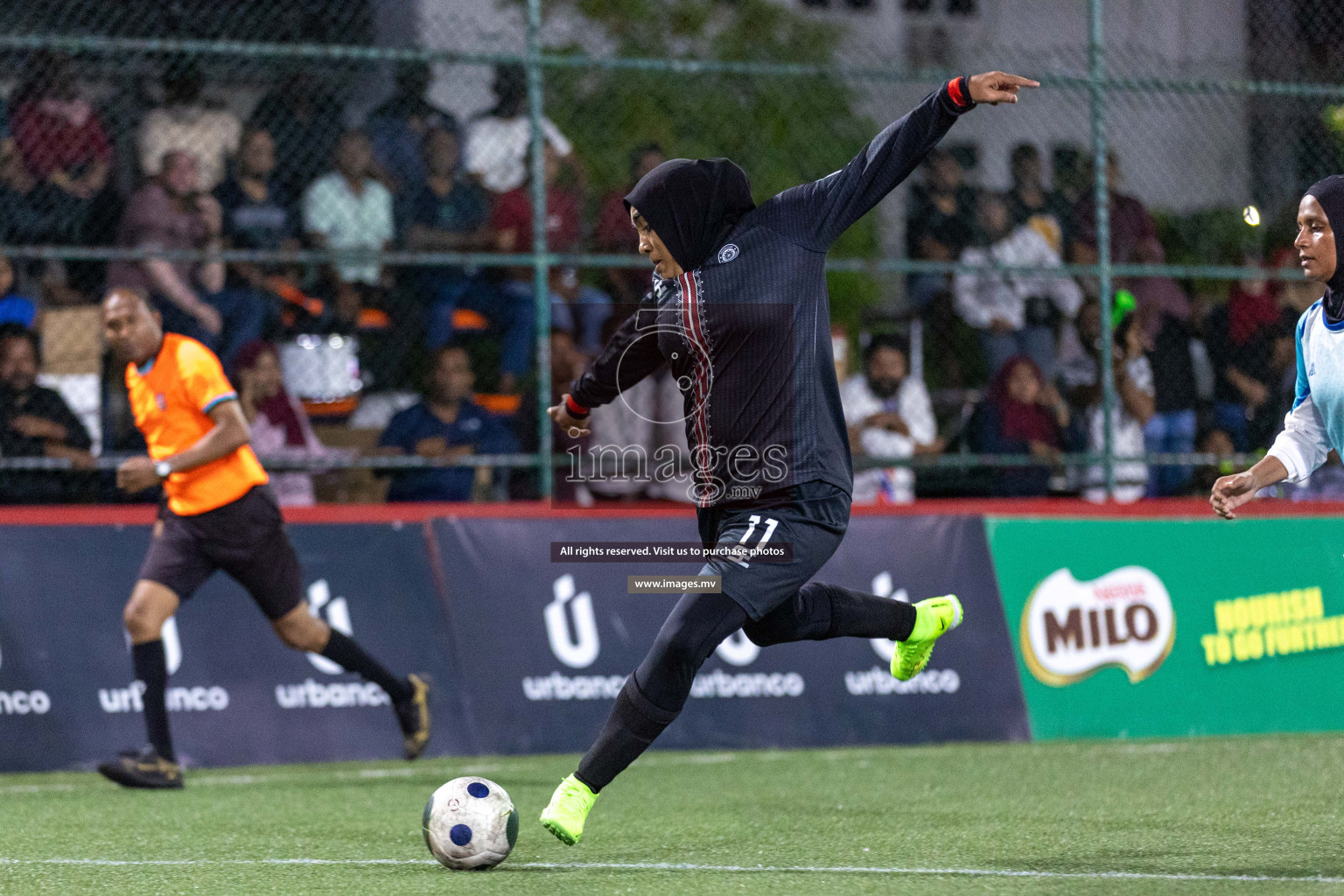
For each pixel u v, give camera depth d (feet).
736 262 50.70
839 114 154.10
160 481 82.23
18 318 102.63
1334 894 46.62
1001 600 102.94
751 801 73.41
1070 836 60.54
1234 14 126.72
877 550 101.55
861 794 75.46
